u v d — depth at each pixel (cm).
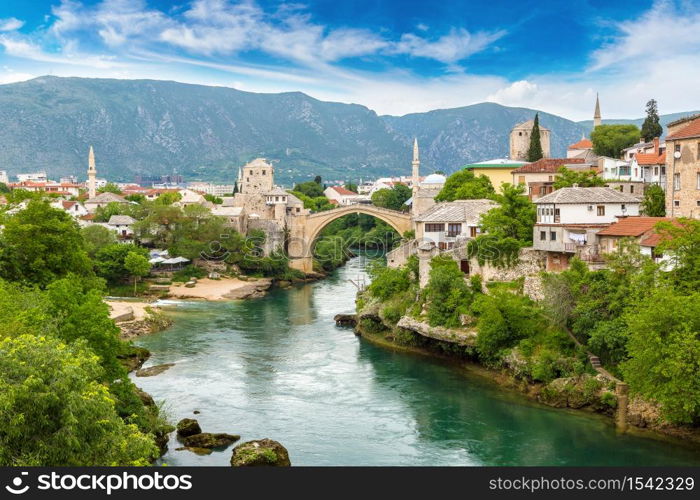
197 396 6234
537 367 6112
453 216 9725
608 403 5494
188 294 12500
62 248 8075
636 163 10269
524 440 5094
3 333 4206
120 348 5275
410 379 6762
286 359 7612
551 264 7381
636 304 5372
